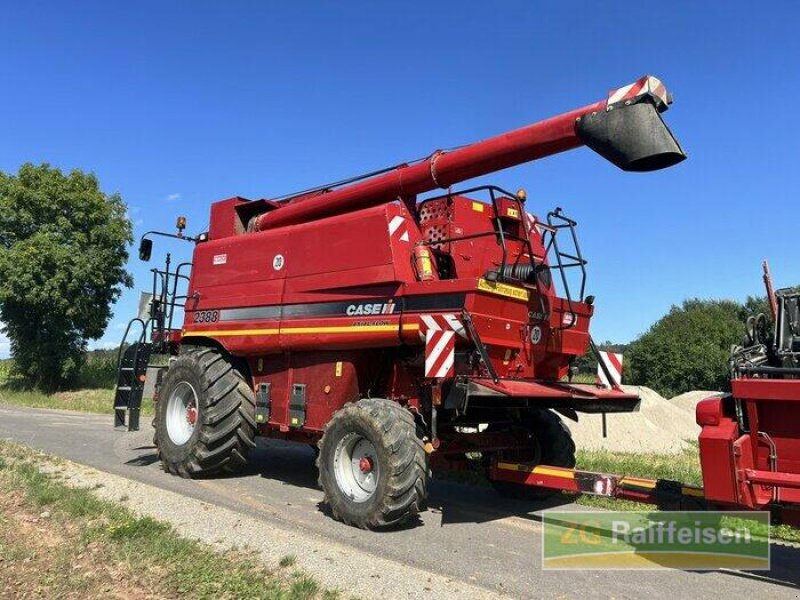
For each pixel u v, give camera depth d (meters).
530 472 6.23
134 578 4.31
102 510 5.78
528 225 7.26
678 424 14.84
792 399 4.30
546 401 6.43
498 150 6.10
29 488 6.48
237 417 7.77
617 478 5.54
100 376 28.41
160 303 9.23
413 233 6.57
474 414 6.89
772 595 4.51
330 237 6.99
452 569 4.84
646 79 5.19
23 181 24.00
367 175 7.44
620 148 5.17
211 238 9.02
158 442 8.34
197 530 5.46
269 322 7.51
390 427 5.78
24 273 22.89
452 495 7.64
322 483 6.27
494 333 5.99
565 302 6.86
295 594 4.10
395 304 6.32
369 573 4.62
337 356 7.00
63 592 4.10
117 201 25.52
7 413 15.89
